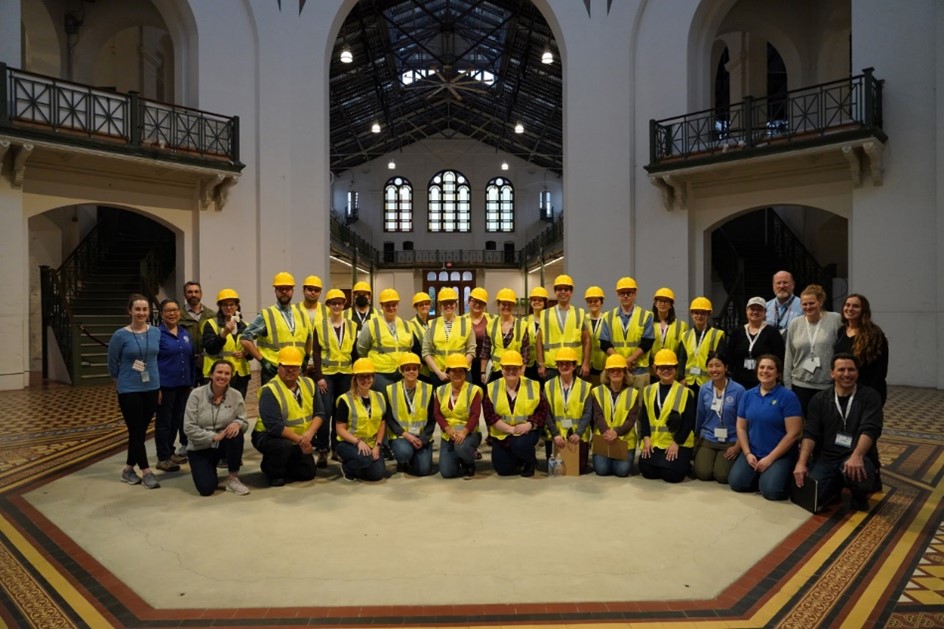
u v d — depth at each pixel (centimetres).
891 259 1082
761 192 1232
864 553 372
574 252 1415
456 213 3897
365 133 3431
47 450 647
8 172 1072
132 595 318
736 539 394
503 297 641
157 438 570
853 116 1127
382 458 554
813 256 1580
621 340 631
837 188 1151
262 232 1377
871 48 1110
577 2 1416
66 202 1160
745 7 1441
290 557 366
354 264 3084
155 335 532
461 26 2481
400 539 394
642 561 359
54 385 1162
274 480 521
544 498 486
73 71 1440
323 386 578
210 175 1271
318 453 606
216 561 361
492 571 345
